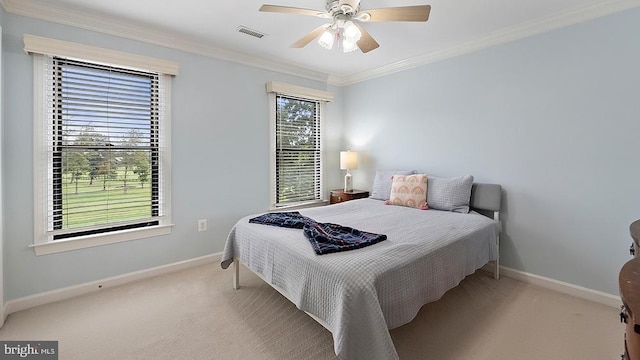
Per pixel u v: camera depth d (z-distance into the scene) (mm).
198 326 1964
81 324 1980
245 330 1921
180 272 2896
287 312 2141
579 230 2389
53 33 2260
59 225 2357
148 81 2734
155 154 2807
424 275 1705
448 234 2086
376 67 3783
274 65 3586
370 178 4098
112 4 2217
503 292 2467
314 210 2912
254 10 2334
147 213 2781
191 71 2967
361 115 4180
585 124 2330
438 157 3305
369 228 2223
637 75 2104
